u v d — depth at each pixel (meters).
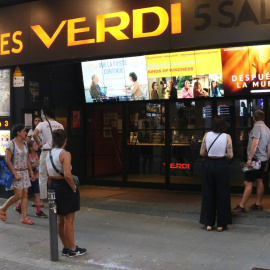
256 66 7.53
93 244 5.32
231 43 6.43
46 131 7.12
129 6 7.25
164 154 8.93
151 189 9.09
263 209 6.54
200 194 8.34
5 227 6.27
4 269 4.48
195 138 8.58
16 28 8.52
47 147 7.09
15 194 6.34
